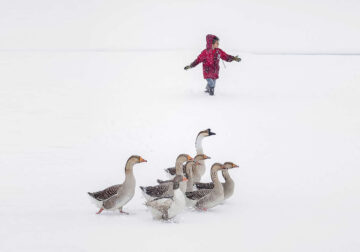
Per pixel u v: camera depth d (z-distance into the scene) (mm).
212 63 24297
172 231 8000
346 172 12109
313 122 18109
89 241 7457
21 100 23344
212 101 22672
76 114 20234
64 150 14586
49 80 30453
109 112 20453
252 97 23844
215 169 9312
